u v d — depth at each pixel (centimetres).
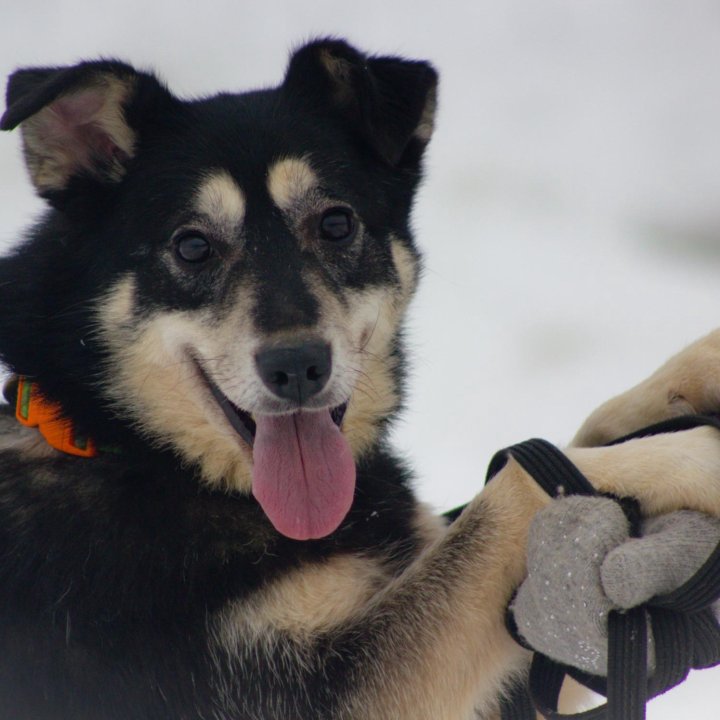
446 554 604
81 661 591
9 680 598
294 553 607
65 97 631
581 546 498
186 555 597
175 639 587
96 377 630
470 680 593
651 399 649
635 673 486
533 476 546
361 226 661
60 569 589
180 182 637
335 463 602
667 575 494
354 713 587
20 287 631
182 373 630
